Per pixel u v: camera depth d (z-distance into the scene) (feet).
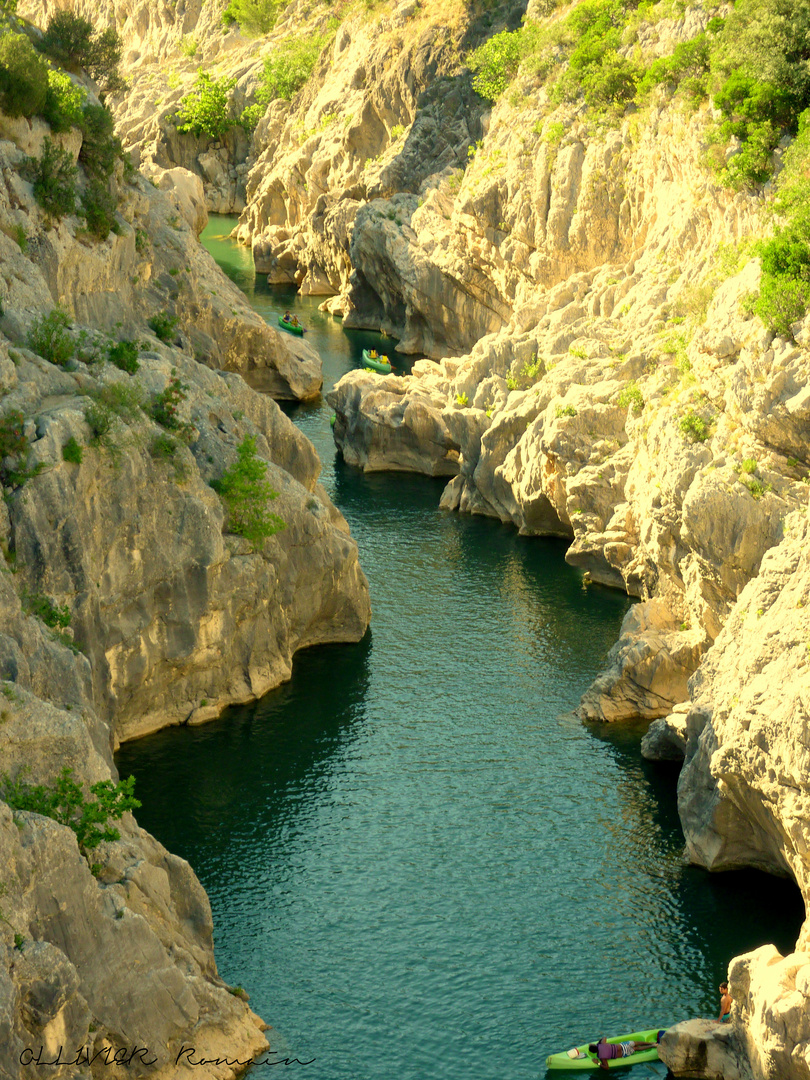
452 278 382.01
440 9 503.61
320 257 492.54
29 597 162.91
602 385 257.96
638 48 323.98
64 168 224.33
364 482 311.06
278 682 209.97
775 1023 116.67
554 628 230.07
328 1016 136.56
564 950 147.43
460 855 165.27
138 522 182.29
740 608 167.53
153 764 185.88
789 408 183.11
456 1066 129.70
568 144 328.90
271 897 156.76
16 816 114.01
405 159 471.21
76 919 115.44
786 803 139.23
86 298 231.91
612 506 246.27
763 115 247.70
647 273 286.25
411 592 246.68
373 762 187.62
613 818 173.68
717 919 152.66
